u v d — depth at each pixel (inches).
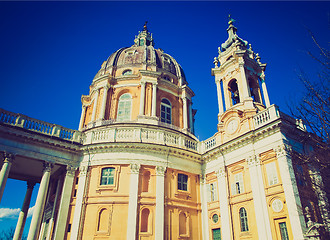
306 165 636.1
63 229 711.7
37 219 677.3
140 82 1062.4
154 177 793.6
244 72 928.9
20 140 724.0
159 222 731.4
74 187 778.2
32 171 913.5
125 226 706.8
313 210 579.5
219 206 792.9
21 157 741.3
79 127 1145.4
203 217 828.6
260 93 981.2
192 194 849.5
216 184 836.0
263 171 694.5
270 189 660.7
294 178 620.4
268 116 724.7
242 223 709.9
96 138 834.8
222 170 815.1
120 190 753.0
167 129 922.7
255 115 767.7
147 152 813.2
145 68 1109.7
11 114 730.2
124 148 800.9
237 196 745.6
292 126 694.5
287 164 634.2
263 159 703.7
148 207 746.8
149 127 894.4
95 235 699.4
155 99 1033.5
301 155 639.1
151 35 1524.4
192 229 797.2
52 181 925.8
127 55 1202.6
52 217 776.3
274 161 676.1
